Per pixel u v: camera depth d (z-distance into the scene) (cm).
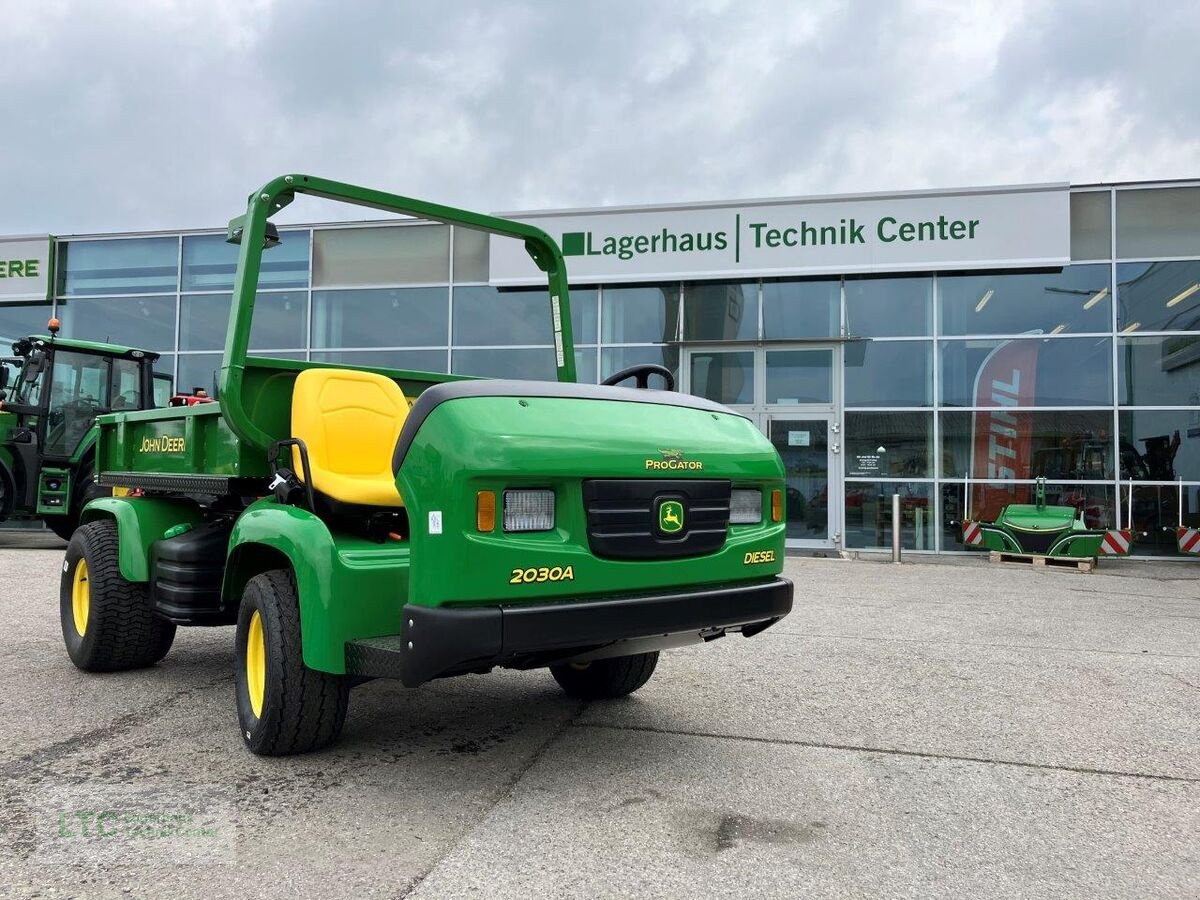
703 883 262
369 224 1494
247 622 384
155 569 473
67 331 1634
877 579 1020
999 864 278
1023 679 524
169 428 495
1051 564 1187
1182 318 1294
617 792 337
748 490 380
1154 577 1064
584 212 1405
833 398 1373
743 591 361
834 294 1375
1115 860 282
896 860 280
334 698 362
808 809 322
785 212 1358
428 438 309
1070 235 1307
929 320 1351
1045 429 1316
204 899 249
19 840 288
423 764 367
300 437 414
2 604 773
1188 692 496
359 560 343
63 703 455
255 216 409
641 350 1422
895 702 472
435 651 294
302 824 303
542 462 311
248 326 415
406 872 267
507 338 1451
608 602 319
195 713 438
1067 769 369
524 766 366
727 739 406
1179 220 1294
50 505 1227
